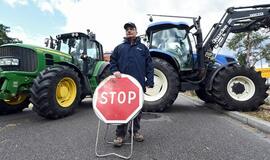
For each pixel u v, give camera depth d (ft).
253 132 18.12
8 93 21.44
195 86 27.68
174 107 30.45
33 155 13.28
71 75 23.45
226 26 29.14
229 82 25.17
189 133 17.44
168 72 26.08
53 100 21.53
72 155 13.28
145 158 12.92
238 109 24.88
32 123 20.61
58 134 17.03
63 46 30.71
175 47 28.66
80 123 20.33
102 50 33.68
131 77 14.40
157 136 16.67
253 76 25.04
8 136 16.70
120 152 13.73
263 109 26.12
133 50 15.29
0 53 24.54
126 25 15.37
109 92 14.25
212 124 20.39
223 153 13.66
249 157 13.16
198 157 13.07
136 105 13.92
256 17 28.91
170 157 13.05
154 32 29.40
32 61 23.24
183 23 28.63
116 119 13.79
